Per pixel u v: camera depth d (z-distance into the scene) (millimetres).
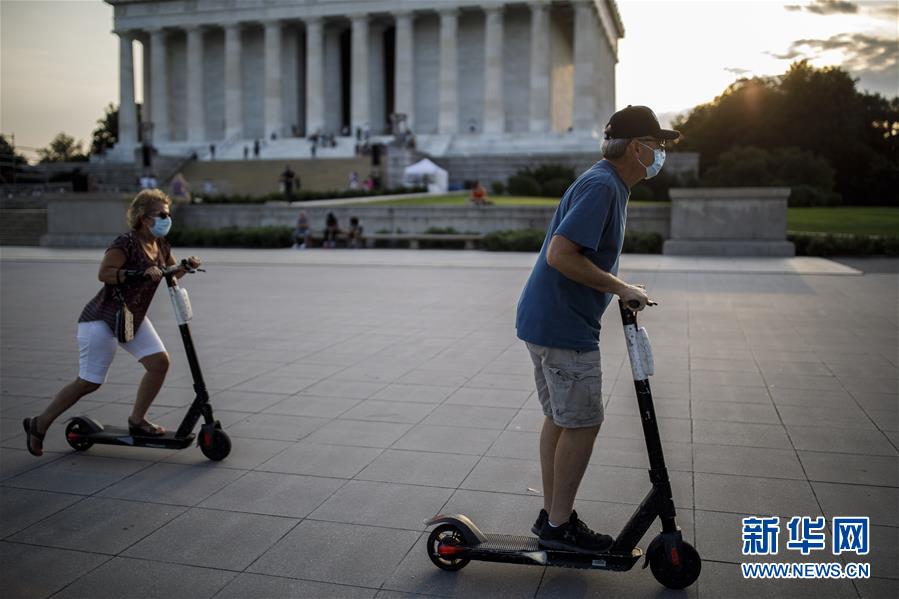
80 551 4875
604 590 4375
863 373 9430
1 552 4871
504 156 62094
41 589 4406
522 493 5688
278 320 14008
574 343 4363
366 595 4320
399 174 57219
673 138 4387
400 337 12141
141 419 6762
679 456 6438
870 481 5844
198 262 6602
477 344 11492
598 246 4344
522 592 4355
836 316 13938
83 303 16719
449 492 5730
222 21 77812
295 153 71312
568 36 85188
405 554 4797
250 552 4836
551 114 76062
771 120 72438
